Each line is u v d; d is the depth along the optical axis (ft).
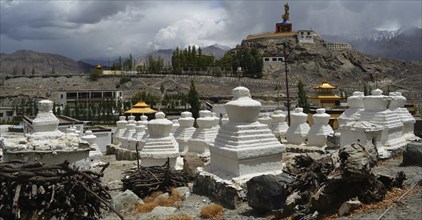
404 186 48.88
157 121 77.00
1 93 453.17
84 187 44.73
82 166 66.95
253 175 53.83
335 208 42.80
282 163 62.13
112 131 168.66
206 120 90.63
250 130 55.83
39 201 44.01
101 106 309.83
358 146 45.57
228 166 55.77
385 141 77.61
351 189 43.60
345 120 92.12
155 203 54.65
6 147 64.13
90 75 529.04
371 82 600.39
